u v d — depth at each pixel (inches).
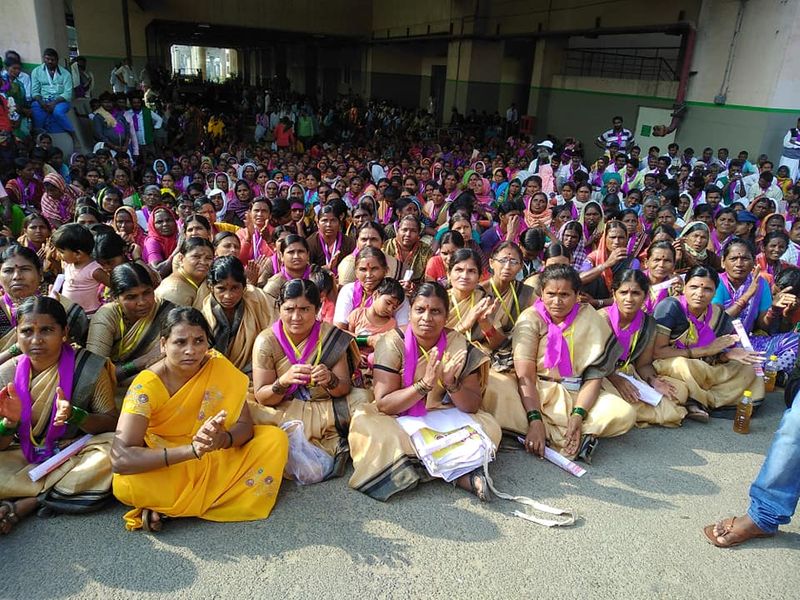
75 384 102.7
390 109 866.8
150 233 202.8
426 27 828.0
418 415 118.4
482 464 112.5
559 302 129.0
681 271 205.2
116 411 111.3
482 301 133.8
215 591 88.7
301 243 158.6
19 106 343.3
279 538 99.8
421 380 112.0
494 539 101.7
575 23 596.1
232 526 102.0
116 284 119.9
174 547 96.7
